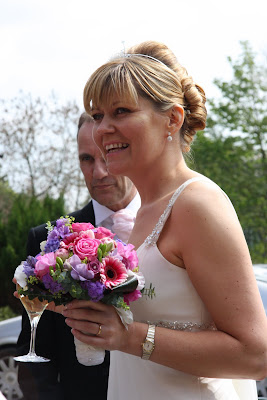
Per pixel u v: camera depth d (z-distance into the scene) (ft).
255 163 59.62
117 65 7.18
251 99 58.13
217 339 6.24
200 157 58.18
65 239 6.71
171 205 6.89
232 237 6.34
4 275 36.99
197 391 6.82
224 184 58.03
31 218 38.70
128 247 6.63
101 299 6.31
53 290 6.33
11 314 36.68
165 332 6.46
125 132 7.07
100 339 6.35
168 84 7.24
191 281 6.66
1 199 57.62
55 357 9.32
